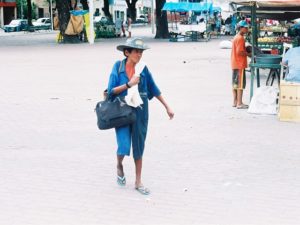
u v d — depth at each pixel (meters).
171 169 6.79
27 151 7.74
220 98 12.43
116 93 5.66
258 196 5.76
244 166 6.90
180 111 10.81
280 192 5.89
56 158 7.36
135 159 5.87
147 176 6.50
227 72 17.86
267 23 28.14
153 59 22.77
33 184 6.22
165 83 15.15
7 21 71.31
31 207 5.45
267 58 10.66
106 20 50.78
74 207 5.45
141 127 5.80
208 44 33.38
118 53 26.48
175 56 24.22
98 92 13.44
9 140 8.43
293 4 10.63
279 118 9.76
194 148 7.85
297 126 9.32
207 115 10.37
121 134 5.77
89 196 5.79
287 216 5.18
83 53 26.70
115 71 5.72
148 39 40.34
